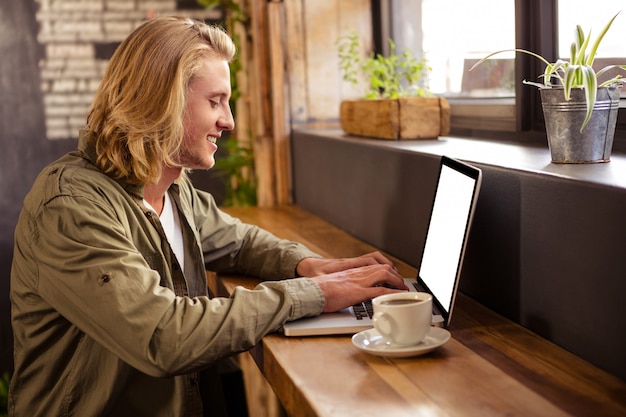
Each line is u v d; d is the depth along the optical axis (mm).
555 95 1510
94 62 4566
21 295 1564
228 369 2596
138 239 1612
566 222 1314
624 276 1173
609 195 1195
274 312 1463
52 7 4488
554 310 1374
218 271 2035
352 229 2527
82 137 1655
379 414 1090
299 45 3240
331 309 1542
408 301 1395
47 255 1459
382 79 3010
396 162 2094
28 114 4547
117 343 1382
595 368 1256
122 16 4559
